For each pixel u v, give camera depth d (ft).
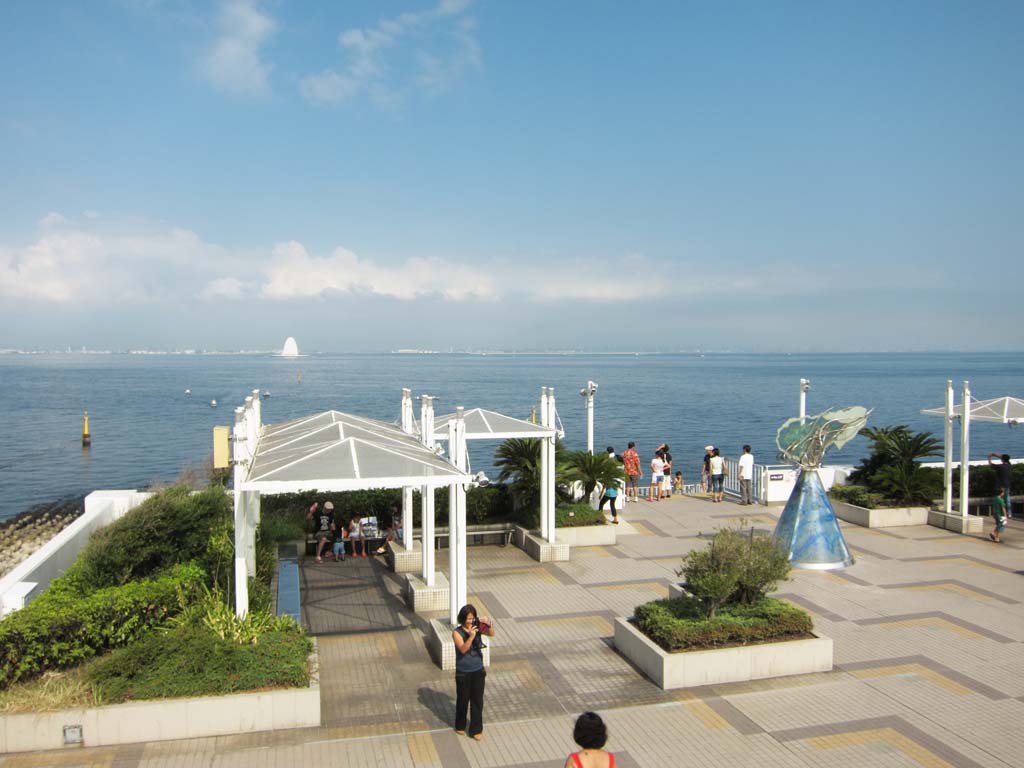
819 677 34.04
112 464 160.45
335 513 62.08
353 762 26.81
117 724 27.99
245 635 32.32
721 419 237.45
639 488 87.71
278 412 264.11
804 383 64.34
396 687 33.35
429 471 36.70
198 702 28.55
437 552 58.08
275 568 51.08
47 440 196.24
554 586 48.91
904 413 262.06
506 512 65.41
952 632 39.68
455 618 36.78
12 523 108.17
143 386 441.27
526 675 34.63
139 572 44.68
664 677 32.83
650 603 37.96
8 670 30.35
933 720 29.89
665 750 27.63
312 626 41.63
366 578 51.85
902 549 57.36
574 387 424.46
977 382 470.80
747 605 37.01
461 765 26.63
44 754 27.30
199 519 48.47
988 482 69.82
